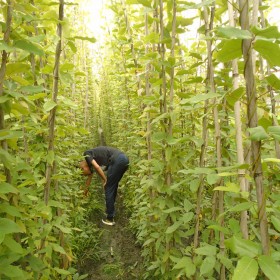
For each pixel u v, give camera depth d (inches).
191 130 94.3
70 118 179.8
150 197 103.1
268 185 65.3
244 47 31.1
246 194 40.9
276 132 29.7
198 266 63.5
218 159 64.8
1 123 48.8
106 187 169.9
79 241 135.6
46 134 85.3
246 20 32.2
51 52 78.2
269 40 28.0
